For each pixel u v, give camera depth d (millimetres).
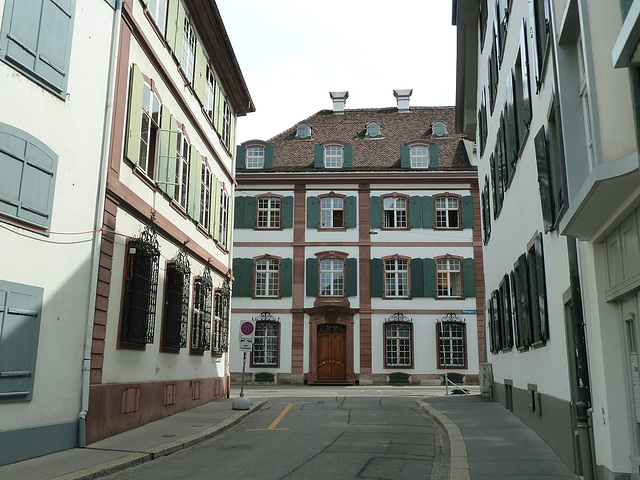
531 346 11734
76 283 10336
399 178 34719
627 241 6340
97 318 10812
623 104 5758
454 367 32906
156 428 12641
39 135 9531
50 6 9875
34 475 7941
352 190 35031
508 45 13070
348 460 9547
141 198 13188
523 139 11352
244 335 17938
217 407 17281
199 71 18062
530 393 12227
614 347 7090
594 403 7453
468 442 10945
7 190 8773
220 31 18953
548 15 8430
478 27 20297
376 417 15438
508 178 13414
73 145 10398
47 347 9547
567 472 8320
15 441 8758
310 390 28406
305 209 34750
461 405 17844
